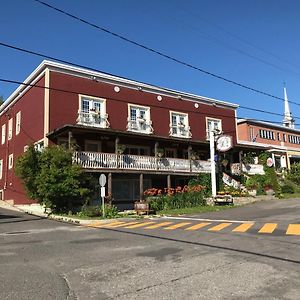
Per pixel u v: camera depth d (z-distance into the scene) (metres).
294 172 45.94
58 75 28.62
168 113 35.25
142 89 33.50
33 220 21.66
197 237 12.91
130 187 31.91
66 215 23.30
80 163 25.75
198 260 9.18
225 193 30.44
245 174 36.22
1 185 37.81
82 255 10.40
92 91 30.22
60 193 23.52
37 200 25.48
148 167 29.50
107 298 6.44
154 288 6.95
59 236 14.53
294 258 8.98
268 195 33.47
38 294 6.76
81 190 23.92
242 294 6.44
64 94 28.72
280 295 6.32
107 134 28.00
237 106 41.72
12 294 6.79
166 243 11.95
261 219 18.14
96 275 8.09
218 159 34.81
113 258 9.83
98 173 27.08
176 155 35.44
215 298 6.27
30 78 30.88
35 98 30.06
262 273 7.75
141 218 21.88
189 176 32.94
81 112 29.28
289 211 21.50
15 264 9.37
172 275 7.85
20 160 24.78
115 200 30.80
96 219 21.27
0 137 39.53
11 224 19.48
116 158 27.61
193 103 37.62
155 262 9.16
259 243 11.14
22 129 32.62
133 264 9.02
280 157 51.22
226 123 40.50
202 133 37.88
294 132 59.19
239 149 37.00
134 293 6.68
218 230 14.52
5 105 37.88
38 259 9.98
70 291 6.93
